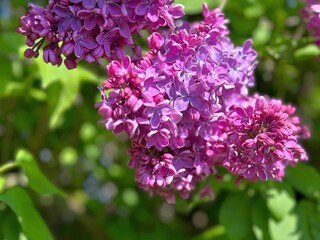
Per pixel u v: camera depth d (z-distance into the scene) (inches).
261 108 11.0
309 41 16.0
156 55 10.9
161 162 10.9
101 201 21.9
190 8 13.4
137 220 20.9
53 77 14.9
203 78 10.7
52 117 16.3
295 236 14.4
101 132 19.2
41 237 13.5
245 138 11.0
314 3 14.1
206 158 11.4
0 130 21.1
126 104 10.2
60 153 20.6
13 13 18.6
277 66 18.4
